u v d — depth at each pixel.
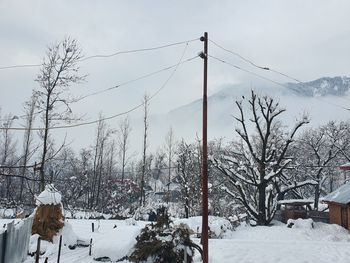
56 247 22.20
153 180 96.38
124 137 96.19
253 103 45.72
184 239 16.00
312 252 21.44
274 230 37.09
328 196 41.59
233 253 20.78
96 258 19.95
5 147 53.50
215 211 55.53
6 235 15.19
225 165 45.91
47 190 23.70
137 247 16.11
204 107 18.11
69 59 32.50
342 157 70.31
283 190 49.06
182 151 58.81
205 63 18.78
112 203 61.12
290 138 42.94
